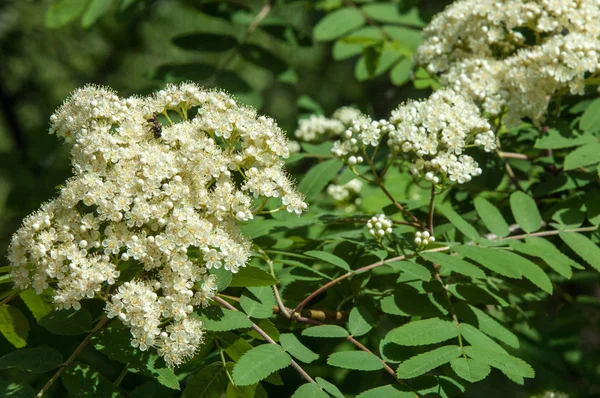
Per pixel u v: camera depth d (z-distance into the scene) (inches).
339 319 39.7
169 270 37.2
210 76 47.8
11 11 83.7
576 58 41.5
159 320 37.1
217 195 37.7
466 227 40.0
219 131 38.1
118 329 37.8
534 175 44.8
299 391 36.5
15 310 39.3
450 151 40.0
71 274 36.8
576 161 40.7
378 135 40.3
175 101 38.6
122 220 37.6
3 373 42.5
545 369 45.8
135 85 90.0
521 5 42.8
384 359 37.5
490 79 42.1
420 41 49.1
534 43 44.9
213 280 37.3
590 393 46.0
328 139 48.0
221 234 37.4
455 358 37.0
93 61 88.0
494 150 43.7
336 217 41.6
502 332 38.8
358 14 49.1
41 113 83.2
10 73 83.0
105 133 37.7
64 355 43.6
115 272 37.0
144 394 37.8
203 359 38.9
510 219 43.3
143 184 37.2
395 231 40.6
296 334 40.7
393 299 39.0
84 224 37.2
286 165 46.0
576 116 43.9
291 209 38.4
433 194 40.1
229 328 37.3
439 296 39.2
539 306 43.5
